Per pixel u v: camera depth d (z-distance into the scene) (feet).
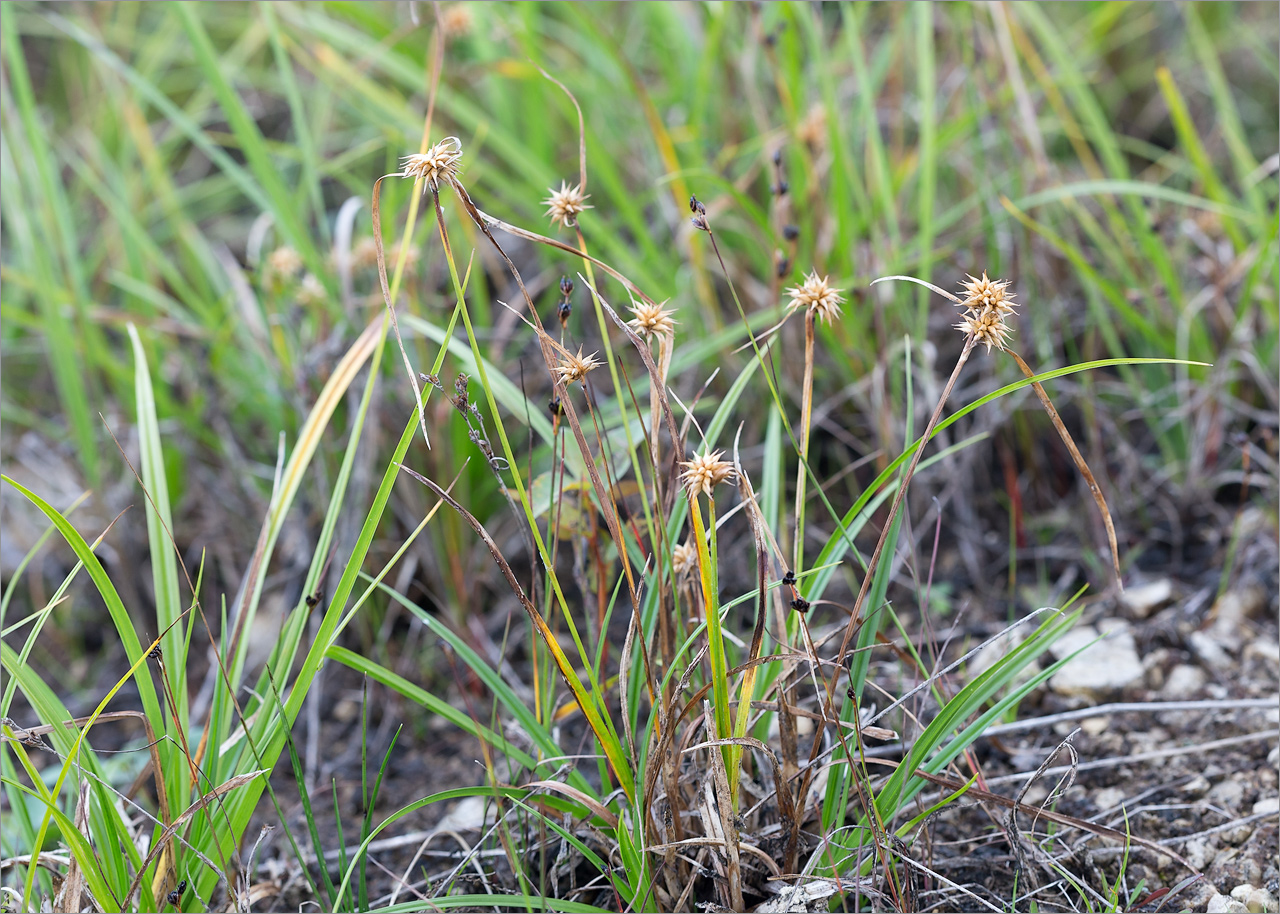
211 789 2.21
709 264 3.02
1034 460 2.84
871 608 2.28
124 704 2.75
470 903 2.19
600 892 2.31
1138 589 2.65
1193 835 2.33
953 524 2.81
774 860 2.25
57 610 3.05
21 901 2.26
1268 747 2.42
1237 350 2.72
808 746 2.39
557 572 2.85
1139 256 2.96
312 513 2.81
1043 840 2.32
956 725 2.30
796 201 2.94
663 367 2.15
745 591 2.67
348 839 2.48
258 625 2.78
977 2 2.98
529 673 2.68
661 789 2.23
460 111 3.00
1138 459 2.81
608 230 2.83
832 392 2.90
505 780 2.50
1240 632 2.57
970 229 2.94
